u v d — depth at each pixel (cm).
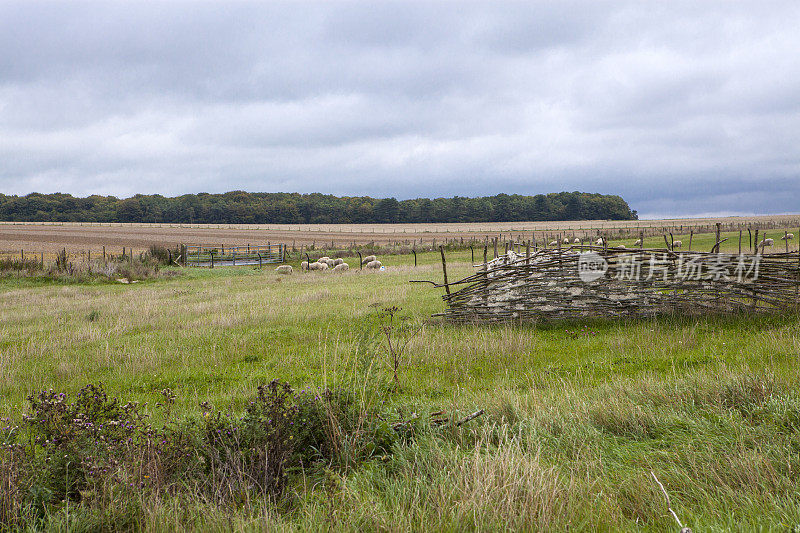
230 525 312
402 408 494
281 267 3475
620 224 12838
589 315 1020
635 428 443
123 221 17100
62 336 1125
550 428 450
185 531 310
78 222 15812
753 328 835
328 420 446
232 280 2838
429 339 913
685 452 380
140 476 357
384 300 1533
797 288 915
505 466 345
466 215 17350
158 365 844
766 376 513
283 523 311
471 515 304
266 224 16862
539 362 760
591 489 333
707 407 470
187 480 373
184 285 2545
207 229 11825
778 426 412
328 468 380
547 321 1038
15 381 766
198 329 1158
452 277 2319
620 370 681
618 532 287
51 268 2830
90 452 373
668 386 541
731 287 941
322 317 1267
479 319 1071
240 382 721
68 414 430
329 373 726
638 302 1001
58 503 353
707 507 311
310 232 10525
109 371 823
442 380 684
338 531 299
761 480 330
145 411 587
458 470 363
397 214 17262
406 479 358
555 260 1054
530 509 302
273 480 379
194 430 438
